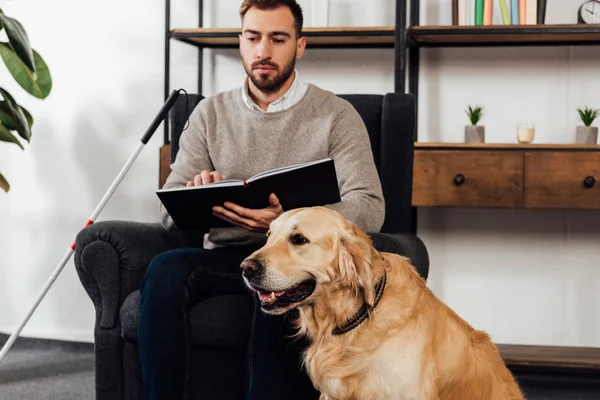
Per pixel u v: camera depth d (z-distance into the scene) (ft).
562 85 11.30
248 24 7.71
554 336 11.41
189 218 6.79
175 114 9.07
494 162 10.26
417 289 6.08
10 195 12.67
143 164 12.29
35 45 12.60
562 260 11.35
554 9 11.14
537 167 10.17
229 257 6.98
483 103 11.50
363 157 7.57
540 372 9.96
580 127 10.70
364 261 5.85
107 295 7.25
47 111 12.57
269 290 5.81
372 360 5.85
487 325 11.57
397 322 5.87
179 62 12.27
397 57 10.50
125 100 12.32
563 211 11.32
